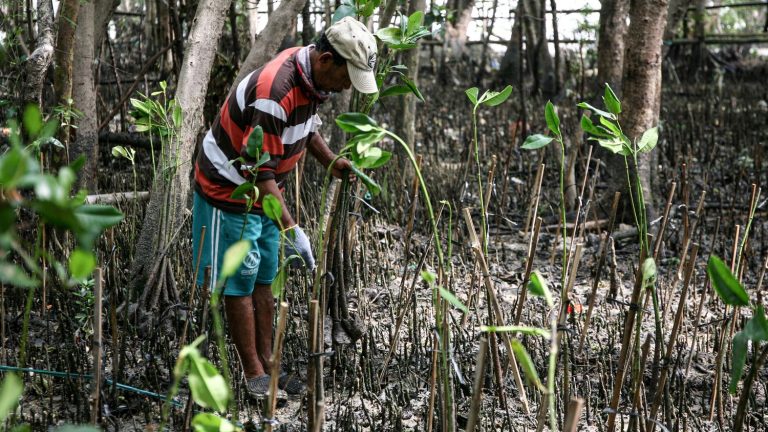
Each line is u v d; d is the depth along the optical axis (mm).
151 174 6293
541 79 14688
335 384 3781
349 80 3232
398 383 3818
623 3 7469
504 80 15102
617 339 4344
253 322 3455
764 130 10672
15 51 5566
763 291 5105
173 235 4434
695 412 3598
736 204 7188
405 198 6801
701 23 15898
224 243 3361
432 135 10344
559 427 3451
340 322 3602
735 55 18156
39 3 4602
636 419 2924
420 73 17469
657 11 6082
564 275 2871
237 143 3232
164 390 3613
